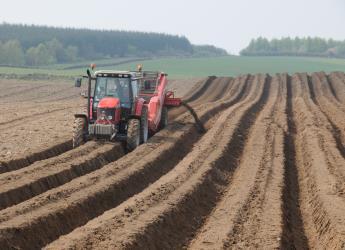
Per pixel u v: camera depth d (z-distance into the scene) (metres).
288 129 74.31
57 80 194.75
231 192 43.44
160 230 32.94
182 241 33.59
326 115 92.75
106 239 29.67
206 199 41.97
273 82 147.50
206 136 64.88
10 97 139.88
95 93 57.97
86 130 56.34
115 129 55.72
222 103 100.12
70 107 91.62
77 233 30.39
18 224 30.44
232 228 34.06
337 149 59.16
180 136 62.38
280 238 32.47
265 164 52.34
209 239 32.22
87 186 40.34
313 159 53.81
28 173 42.53
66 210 34.56
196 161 51.16
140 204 36.66
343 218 35.34
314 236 36.12
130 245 29.09
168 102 70.12
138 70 69.31
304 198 44.91
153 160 50.00
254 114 90.00
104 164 50.38
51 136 59.66
